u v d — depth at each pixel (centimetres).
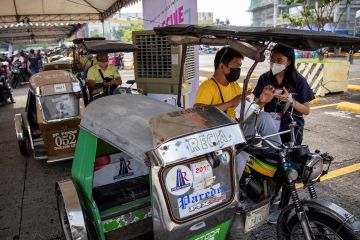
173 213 199
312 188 255
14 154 599
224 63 288
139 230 253
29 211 391
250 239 320
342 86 1030
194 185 205
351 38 216
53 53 2119
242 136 211
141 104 266
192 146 192
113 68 694
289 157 247
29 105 570
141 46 613
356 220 226
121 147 212
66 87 476
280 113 327
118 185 291
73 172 285
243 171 268
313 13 1316
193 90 657
